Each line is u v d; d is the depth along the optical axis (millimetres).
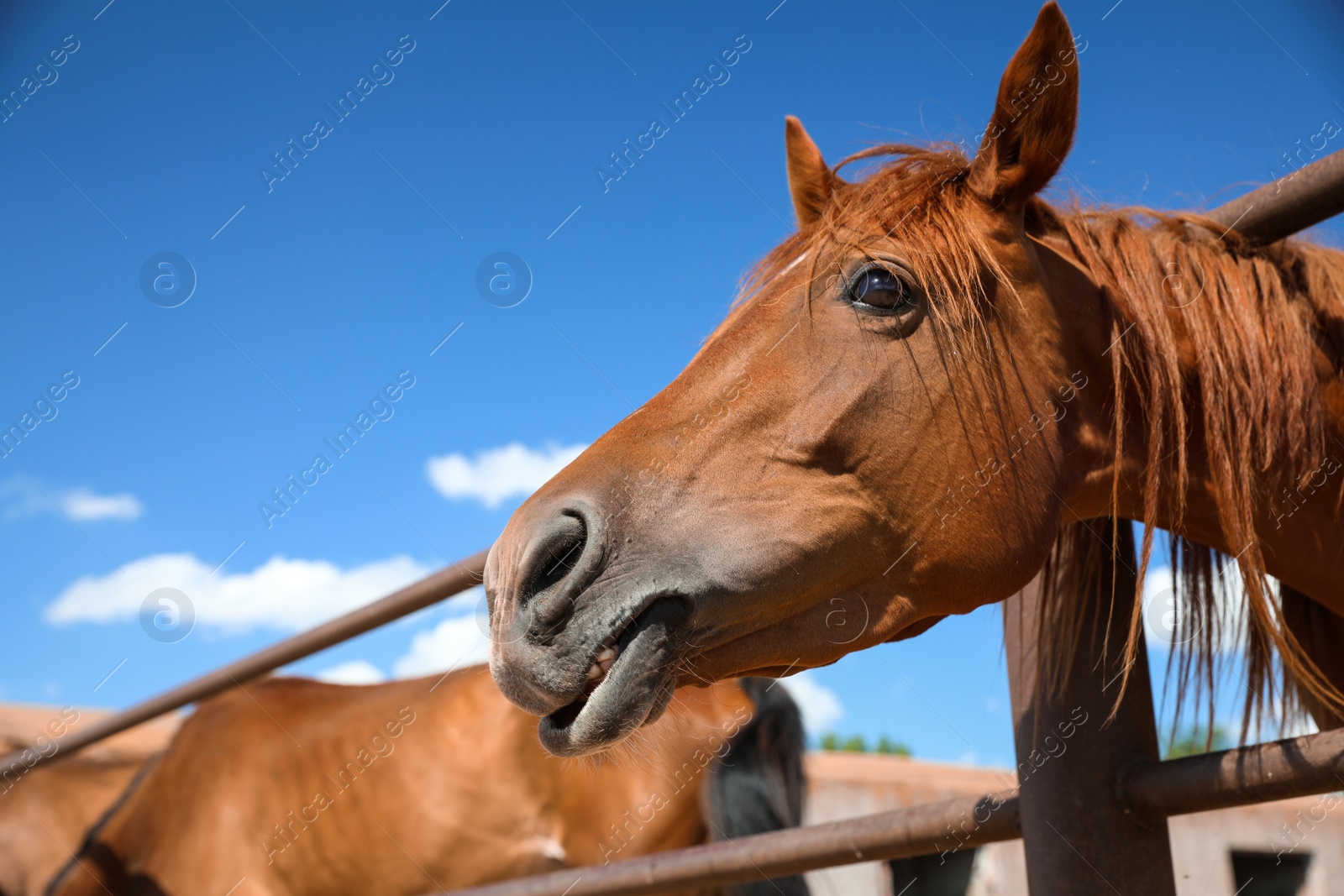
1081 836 1236
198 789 3713
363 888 3527
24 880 3805
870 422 1222
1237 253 1426
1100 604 1353
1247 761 1088
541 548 1116
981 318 1261
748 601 1160
